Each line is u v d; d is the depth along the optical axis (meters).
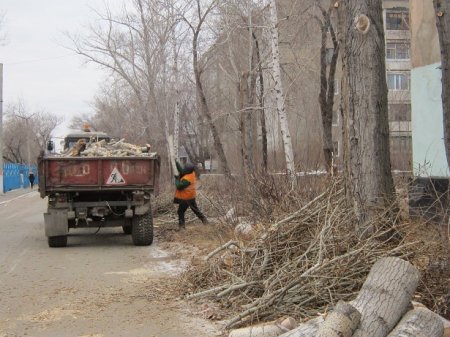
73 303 7.14
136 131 34.19
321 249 6.16
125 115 42.38
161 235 13.49
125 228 14.27
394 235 6.26
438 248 5.85
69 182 11.59
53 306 7.02
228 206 11.77
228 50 23.00
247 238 7.75
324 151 18.12
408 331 4.38
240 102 20.89
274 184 9.30
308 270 5.93
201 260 8.30
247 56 22.77
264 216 8.76
